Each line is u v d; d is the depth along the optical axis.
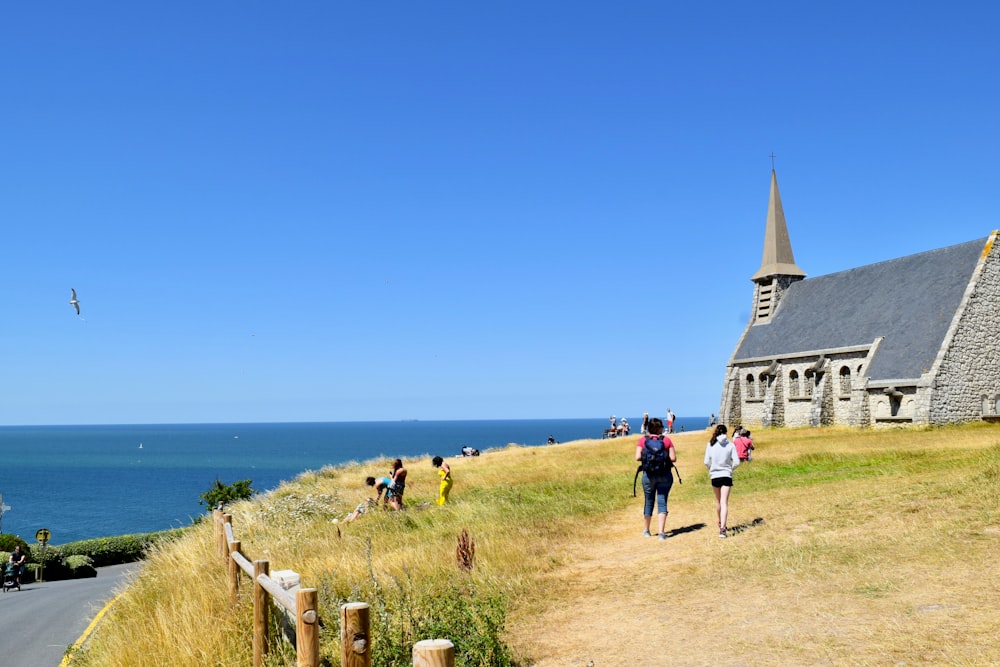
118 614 13.80
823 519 13.84
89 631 14.74
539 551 13.89
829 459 26.97
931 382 43.78
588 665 7.57
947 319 45.88
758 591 9.49
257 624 8.27
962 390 44.53
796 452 31.50
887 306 52.03
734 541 12.89
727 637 7.92
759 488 21.08
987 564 9.34
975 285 45.84
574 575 11.88
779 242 66.12
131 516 91.44
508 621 9.54
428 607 8.66
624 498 22.09
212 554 15.66
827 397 53.09
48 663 15.47
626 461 35.44
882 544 11.01
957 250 49.69
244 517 22.91
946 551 10.14
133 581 16.97
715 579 10.38
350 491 30.45
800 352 56.25
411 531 17.34
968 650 6.64
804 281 64.62
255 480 133.62
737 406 63.03
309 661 6.01
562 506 20.38
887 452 27.72
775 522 14.28
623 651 7.91
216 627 9.70
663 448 14.76
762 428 58.44
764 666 6.94
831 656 6.96
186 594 11.67
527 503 21.66
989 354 45.59
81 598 27.47
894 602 8.33
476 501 21.83
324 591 9.90
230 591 10.73
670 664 7.35
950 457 23.83
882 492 16.05
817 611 8.36
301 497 26.02
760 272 66.19
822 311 58.72
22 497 115.31
